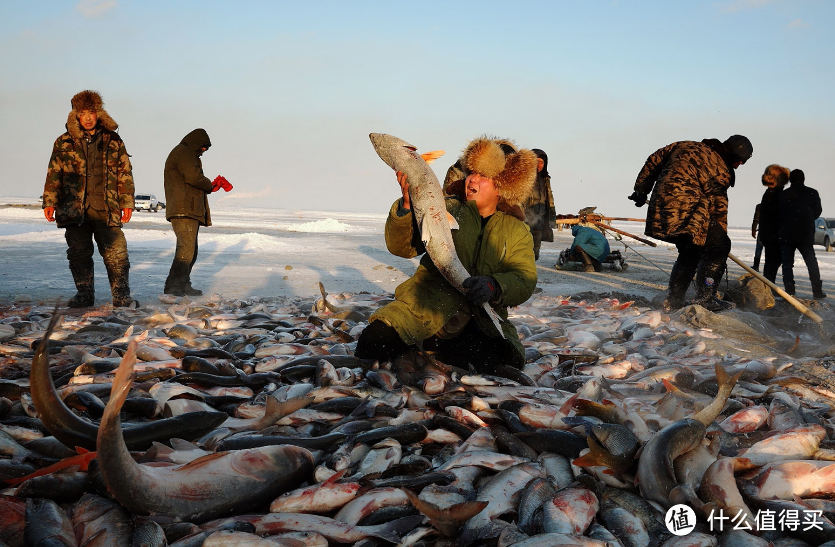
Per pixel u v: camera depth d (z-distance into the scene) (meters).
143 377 3.98
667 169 8.26
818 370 5.15
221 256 16.47
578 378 4.38
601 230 15.20
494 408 3.62
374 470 2.87
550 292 11.01
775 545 2.33
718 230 8.26
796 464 2.73
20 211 43.12
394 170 3.95
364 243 24.11
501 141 4.32
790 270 11.55
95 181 7.86
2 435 2.96
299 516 2.45
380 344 4.23
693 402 3.55
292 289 10.77
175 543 2.21
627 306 8.47
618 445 2.73
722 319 7.30
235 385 3.98
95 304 8.45
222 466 2.52
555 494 2.48
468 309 4.21
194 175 9.33
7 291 9.70
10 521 2.26
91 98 7.68
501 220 4.23
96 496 2.46
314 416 3.50
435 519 2.27
